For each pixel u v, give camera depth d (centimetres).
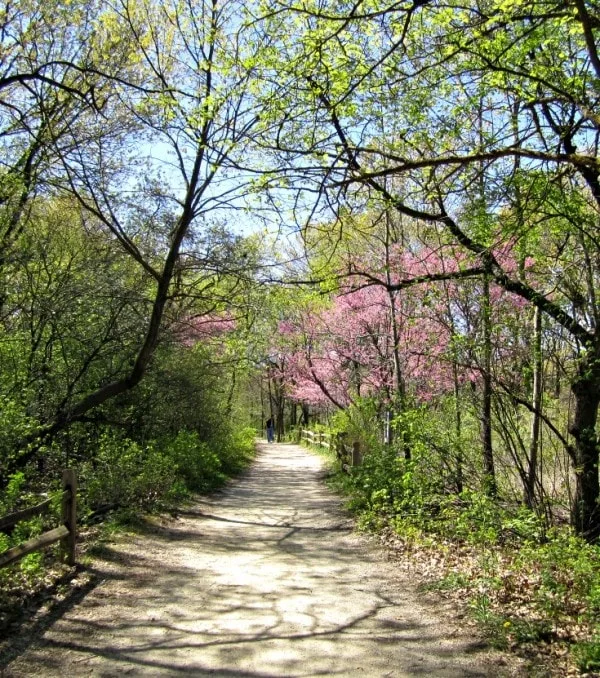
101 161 1205
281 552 879
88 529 891
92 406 1207
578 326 846
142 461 1261
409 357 1438
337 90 720
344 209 826
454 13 657
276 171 701
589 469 827
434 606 603
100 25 1171
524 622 521
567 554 653
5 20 1099
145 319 1358
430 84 750
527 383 917
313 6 693
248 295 1330
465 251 952
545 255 888
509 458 974
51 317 1192
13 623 513
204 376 1770
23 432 994
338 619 561
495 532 763
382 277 1434
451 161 613
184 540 935
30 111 1205
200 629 529
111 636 506
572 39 746
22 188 1107
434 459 1002
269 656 469
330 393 2472
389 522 1014
